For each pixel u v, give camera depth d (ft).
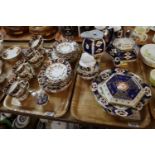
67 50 3.08
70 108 2.59
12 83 2.77
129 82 2.58
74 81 2.90
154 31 3.52
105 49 3.00
